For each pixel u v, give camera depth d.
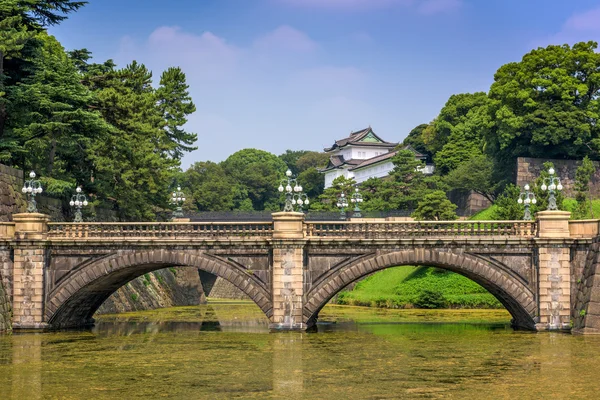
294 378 38.16
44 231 57.19
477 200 111.56
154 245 56.47
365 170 162.75
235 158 194.00
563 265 55.47
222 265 56.16
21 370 40.66
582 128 99.31
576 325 54.56
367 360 43.50
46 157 76.00
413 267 97.06
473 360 43.25
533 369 40.25
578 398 33.47
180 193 93.88
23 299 56.69
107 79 81.00
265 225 57.44
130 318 74.25
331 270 55.91
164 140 107.44
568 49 104.81
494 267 56.00
